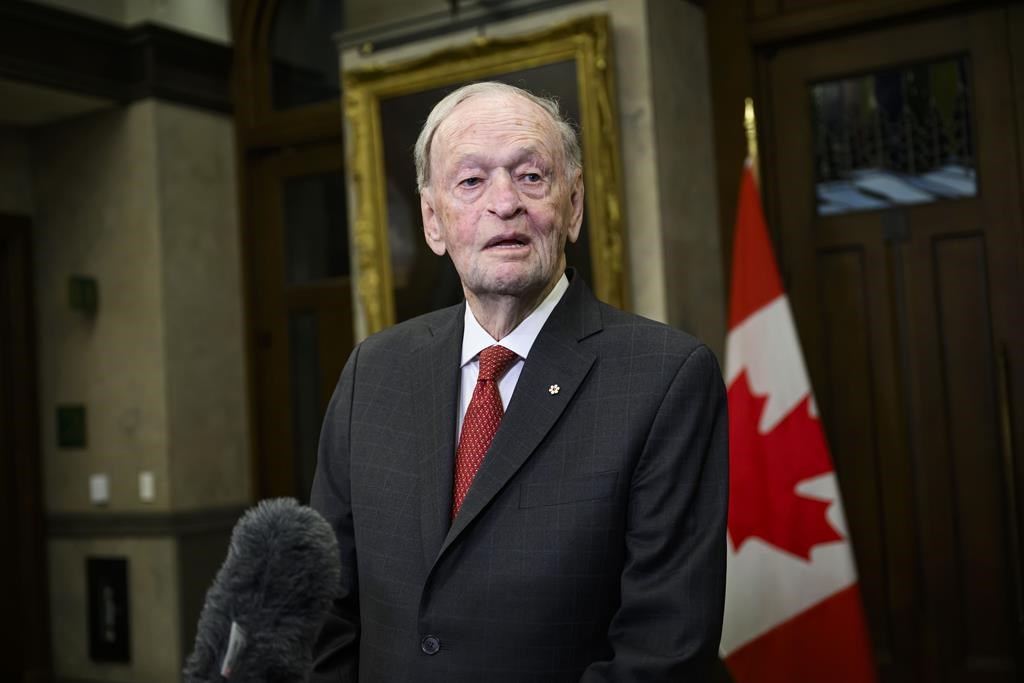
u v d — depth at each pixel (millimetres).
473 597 1209
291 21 4957
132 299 4793
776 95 3846
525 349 1326
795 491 3232
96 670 4867
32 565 4953
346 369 1491
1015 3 3412
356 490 1356
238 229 5070
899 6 3543
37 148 5109
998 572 3439
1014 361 3426
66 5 4531
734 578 3232
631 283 3541
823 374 3723
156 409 4707
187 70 4867
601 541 1206
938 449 3545
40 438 5059
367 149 3977
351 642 1364
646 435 1236
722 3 3896
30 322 5055
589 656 1195
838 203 3736
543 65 3619
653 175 3496
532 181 1277
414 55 3963
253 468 4980
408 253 3904
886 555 3617
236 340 5023
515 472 1239
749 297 3385
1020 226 3412
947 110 3549
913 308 3596
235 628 781
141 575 4727
